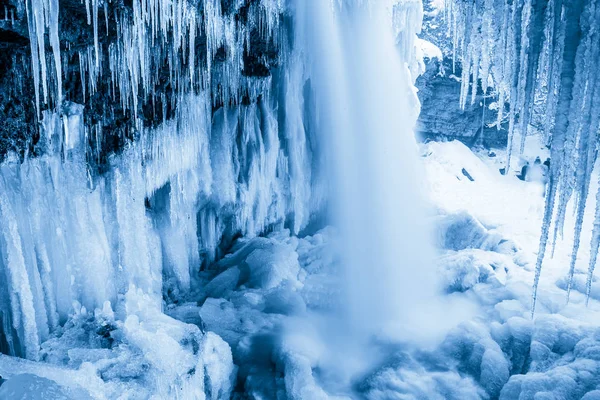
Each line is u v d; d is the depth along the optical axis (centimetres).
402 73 1077
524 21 467
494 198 1325
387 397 578
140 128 623
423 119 1512
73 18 421
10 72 421
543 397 511
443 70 1433
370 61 977
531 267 852
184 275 794
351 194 1071
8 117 441
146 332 529
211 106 821
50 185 523
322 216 1102
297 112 987
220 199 873
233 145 893
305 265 917
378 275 876
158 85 617
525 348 614
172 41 568
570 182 472
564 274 801
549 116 466
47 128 493
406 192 1141
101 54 490
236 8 606
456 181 1376
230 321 698
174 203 748
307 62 952
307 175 1057
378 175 1083
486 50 520
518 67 484
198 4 523
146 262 673
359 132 1035
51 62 449
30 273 500
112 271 618
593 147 439
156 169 684
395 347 666
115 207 620
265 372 603
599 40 413
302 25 877
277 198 1015
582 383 518
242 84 823
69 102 504
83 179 560
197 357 529
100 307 587
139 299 619
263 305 762
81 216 561
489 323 689
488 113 1520
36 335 489
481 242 981
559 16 435
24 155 480
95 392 419
